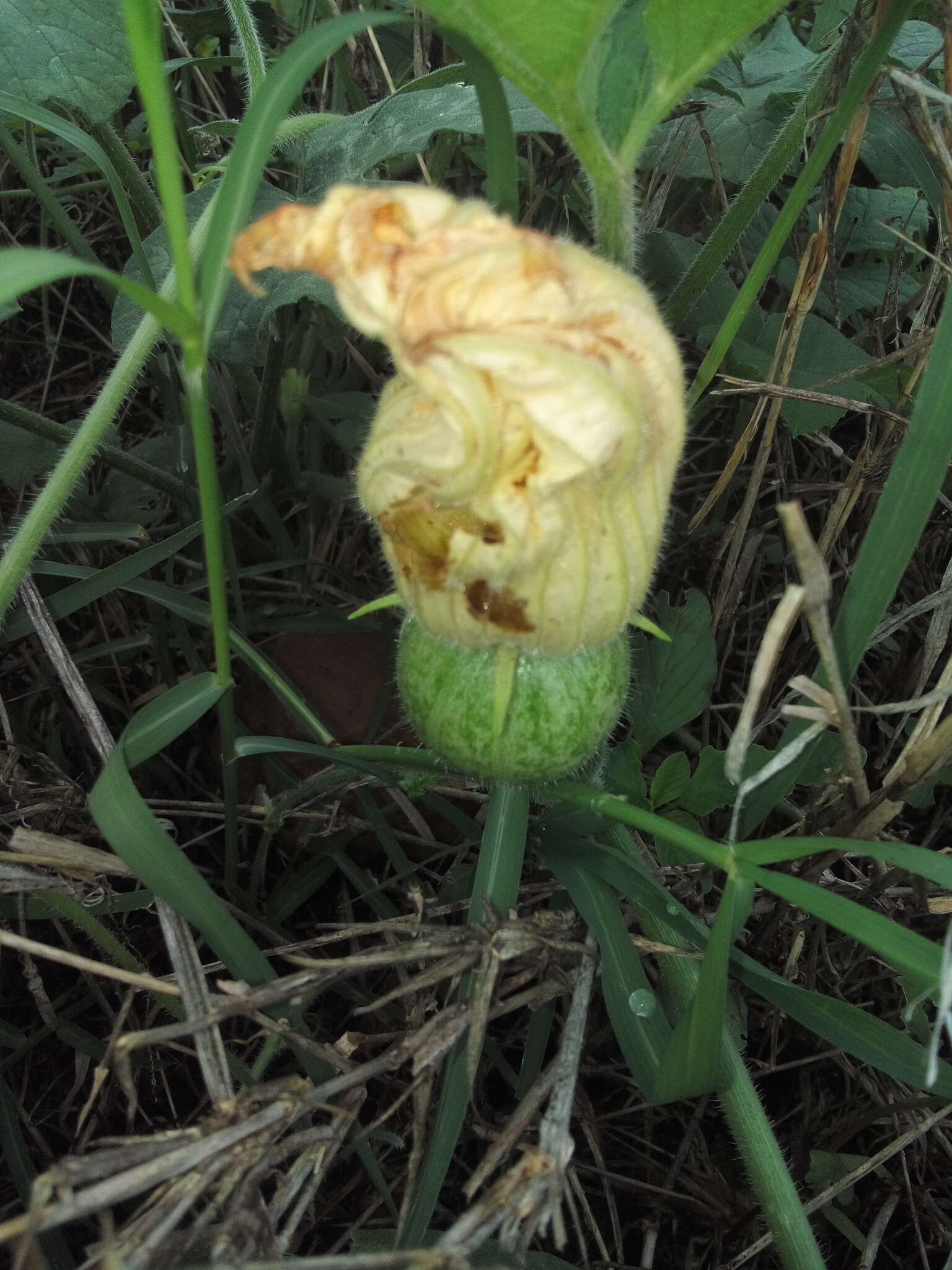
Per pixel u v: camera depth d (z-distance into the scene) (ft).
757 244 1.31
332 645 1.16
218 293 0.59
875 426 1.00
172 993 0.71
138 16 0.55
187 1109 0.96
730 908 0.65
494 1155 0.67
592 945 0.79
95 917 0.84
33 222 1.51
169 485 1.15
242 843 1.10
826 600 0.66
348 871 1.00
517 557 0.59
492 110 0.72
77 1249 0.85
